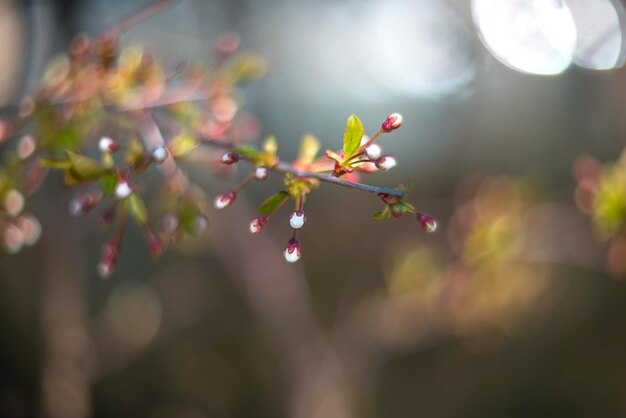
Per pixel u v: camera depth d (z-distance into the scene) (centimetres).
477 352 236
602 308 245
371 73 242
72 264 165
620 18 142
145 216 81
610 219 102
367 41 236
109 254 81
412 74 244
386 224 248
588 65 146
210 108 96
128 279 229
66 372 165
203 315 234
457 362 243
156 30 187
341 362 203
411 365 239
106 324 199
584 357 248
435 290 153
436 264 157
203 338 240
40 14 144
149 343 217
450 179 260
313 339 195
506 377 246
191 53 184
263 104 218
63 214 157
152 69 94
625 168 103
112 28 96
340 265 252
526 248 153
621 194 101
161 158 79
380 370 228
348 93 243
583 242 160
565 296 238
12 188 92
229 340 237
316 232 254
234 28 198
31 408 191
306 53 230
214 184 147
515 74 243
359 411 211
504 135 257
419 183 259
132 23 97
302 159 75
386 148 259
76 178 78
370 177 254
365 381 216
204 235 153
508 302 150
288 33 221
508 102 252
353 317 222
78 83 92
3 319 195
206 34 192
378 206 251
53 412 163
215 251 177
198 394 237
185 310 231
